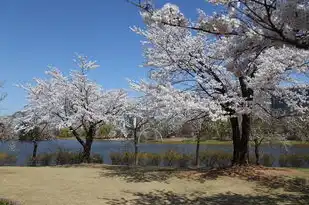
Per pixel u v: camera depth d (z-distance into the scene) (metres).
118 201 10.02
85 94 21.81
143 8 5.88
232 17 5.95
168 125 16.94
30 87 21.75
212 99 13.72
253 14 5.84
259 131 18.50
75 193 10.86
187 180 13.29
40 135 25.19
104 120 20.89
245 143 15.25
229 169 14.77
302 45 5.49
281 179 13.46
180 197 10.75
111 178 13.72
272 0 5.63
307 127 16.30
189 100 13.48
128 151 25.44
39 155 24.69
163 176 14.14
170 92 13.57
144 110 16.11
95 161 23.08
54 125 21.77
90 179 13.42
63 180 13.07
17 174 14.28
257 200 10.49
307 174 14.55
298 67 11.83
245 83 13.22
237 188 12.09
